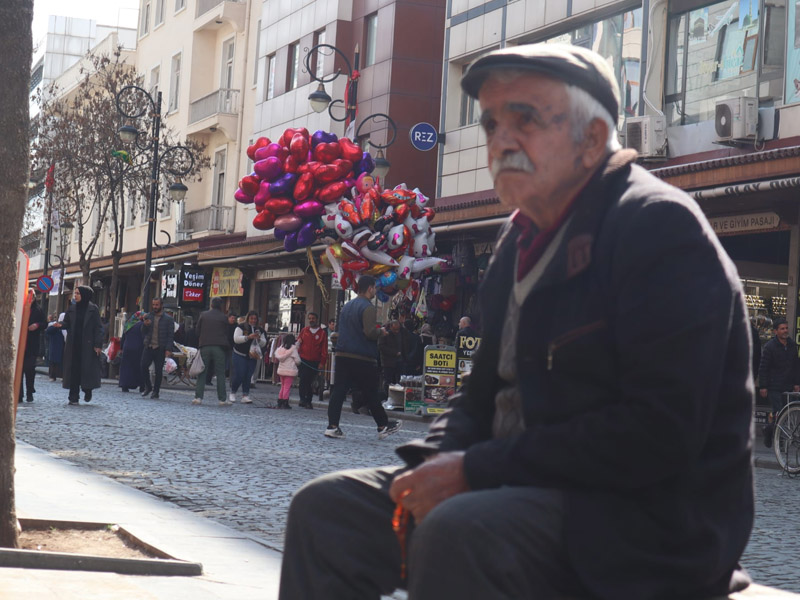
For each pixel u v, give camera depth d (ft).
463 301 85.35
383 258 71.26
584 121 7.64
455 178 88.33
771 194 56.13
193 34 146.30
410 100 98.89
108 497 26.21
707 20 65.10
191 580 17.85
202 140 142.92
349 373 50.62
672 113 67.31
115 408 62.28
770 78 60.64
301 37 115.14
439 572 6.78
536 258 7.84
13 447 19.10
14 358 19.15
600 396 7.25
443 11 99.96
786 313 60.54
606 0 72.69
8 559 17.63
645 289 6.97
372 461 40.68
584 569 6.84
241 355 75.97
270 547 21.62
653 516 6.92
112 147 126.72
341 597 8.07
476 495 6.96
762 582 21.31
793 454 43.34
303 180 70.74
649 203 7.19
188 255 135.44
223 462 37.32
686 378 6.73
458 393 8.89
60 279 154.40
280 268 119.44
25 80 18.93
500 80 7.67
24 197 19.02
